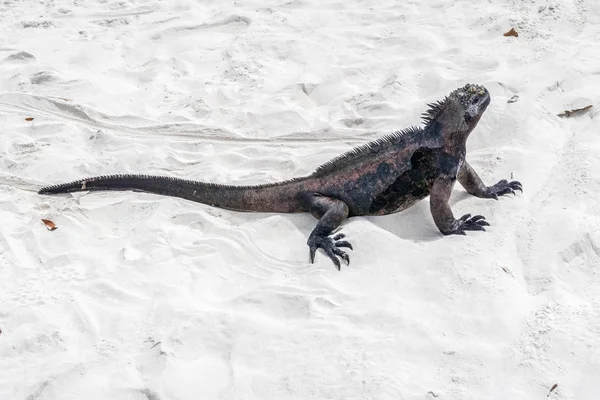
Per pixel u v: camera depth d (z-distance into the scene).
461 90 2.77
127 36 3.74
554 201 2.80
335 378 2.42
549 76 3.25
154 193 2.94
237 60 3.53
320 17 3.74
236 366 2.46
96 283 2.65
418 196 2.79
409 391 2.38
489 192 2.84
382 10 3.74
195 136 3.20
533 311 2.51
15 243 2.79
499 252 2.65
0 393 2.43
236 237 2.77
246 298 2.60
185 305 2.59
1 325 2.57
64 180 3.04
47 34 3.79
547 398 2.36
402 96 3.27
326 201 2.80
